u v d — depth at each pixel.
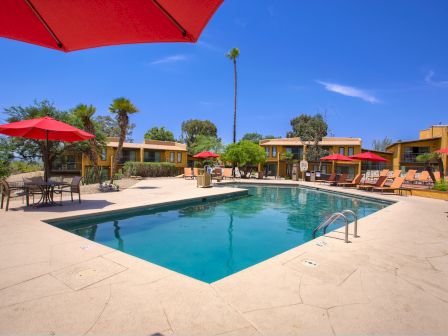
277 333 2.06
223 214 9.20
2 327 2.07
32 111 19.44
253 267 3.44
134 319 2.21
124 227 7.00
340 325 2.20
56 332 2.02
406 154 32.34
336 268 3.46
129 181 19.97
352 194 13.76
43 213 6.84
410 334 2.10
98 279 2.99
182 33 1.83
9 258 3.63
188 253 5.38
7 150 18.83
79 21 1.84
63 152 21.55
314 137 31.06
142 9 1.69
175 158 34.69
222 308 2.41
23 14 1.79
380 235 5.23
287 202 12.15
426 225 6.20
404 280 3.14
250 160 26.23
